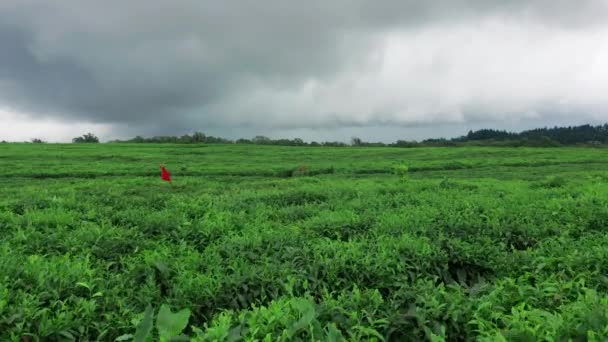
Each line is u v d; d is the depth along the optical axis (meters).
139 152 40.59
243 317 3.29
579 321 3.01
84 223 7.54
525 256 5.35
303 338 3.08
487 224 7.00
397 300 3.93
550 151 41.12
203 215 8.96
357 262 5.00
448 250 5.64
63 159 32.88
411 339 3.41
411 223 7.09
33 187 14.61
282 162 34.09
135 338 2.75
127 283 4.66
